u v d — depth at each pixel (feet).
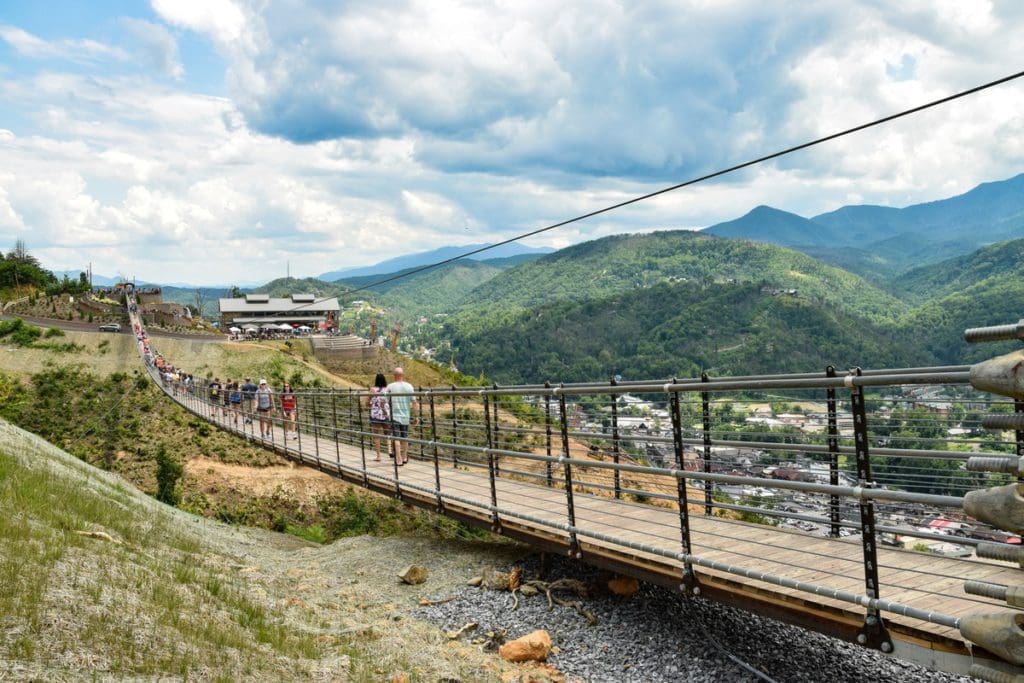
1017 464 12.34
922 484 22.17
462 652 22.62
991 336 13.01
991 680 13.71
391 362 375.04
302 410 65.98
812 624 19.07
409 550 40.83
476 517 34.78
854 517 27.02
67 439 168.55
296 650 19.56
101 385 234.17
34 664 13.93
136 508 39.22
